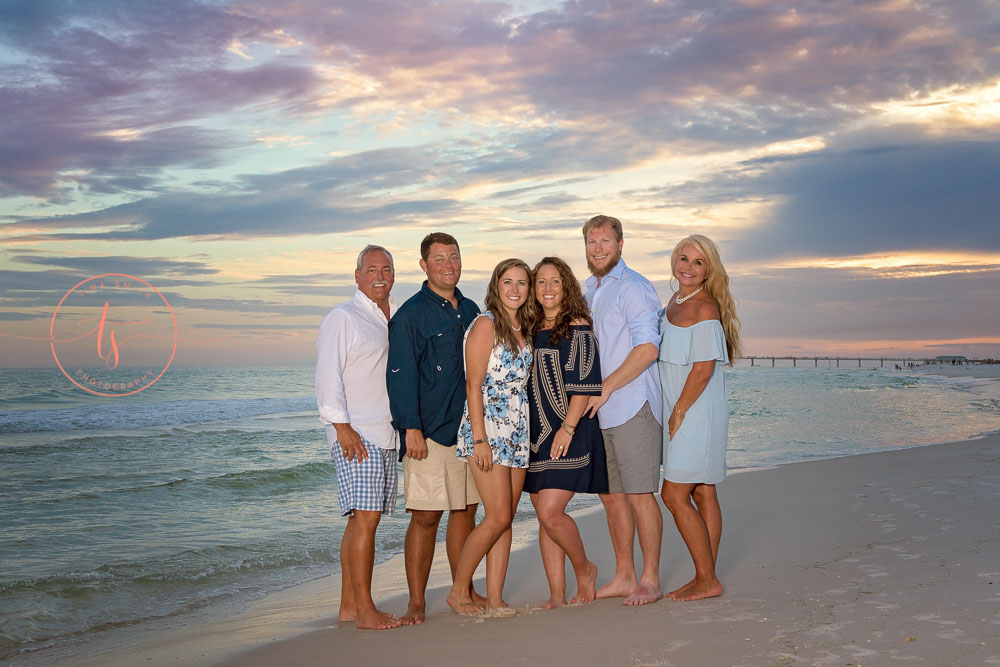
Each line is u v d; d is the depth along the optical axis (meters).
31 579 5.92
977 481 8.11
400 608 4.92
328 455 14.62
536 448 4.18
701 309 4.14
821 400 29.95
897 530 5.72
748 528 6.36
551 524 4.16
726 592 4.24
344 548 4.50
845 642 3.20
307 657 3.62
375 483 4.23
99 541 7.51
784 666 2.97
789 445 14.67
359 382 4.29
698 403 4.11
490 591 4.30
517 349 4.10
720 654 3.17
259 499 9.88
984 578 4.09
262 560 6.59
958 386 44.59
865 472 9.61
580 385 4.09
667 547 5.87
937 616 3.47
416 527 4.29
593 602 4.25
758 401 29.38
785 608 3.79
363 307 4.37
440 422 4.18
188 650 4.07
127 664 3.92
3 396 35.31
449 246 4.23
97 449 15.49
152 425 21.25
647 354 4.15
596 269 4.45
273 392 44.09
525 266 4.12
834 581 4.30
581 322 4.16
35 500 9.79
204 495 10.13
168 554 6.84
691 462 4.08
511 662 3.29
